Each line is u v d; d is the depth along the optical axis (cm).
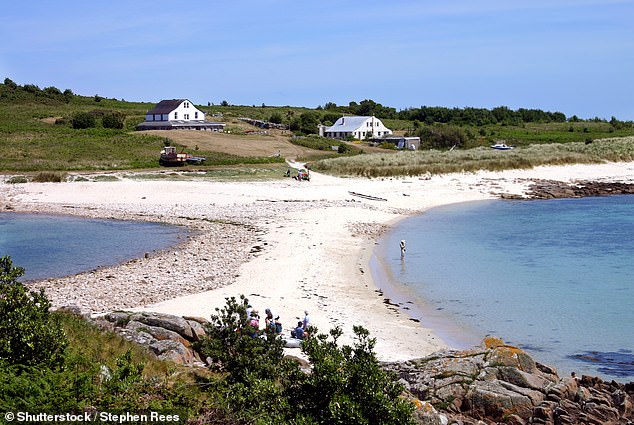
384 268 3516
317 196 6353
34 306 1488
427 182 7581
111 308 2600
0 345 1399
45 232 4653
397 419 1184
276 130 14300
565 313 2667
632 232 4644
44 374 1394
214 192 6400
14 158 8462
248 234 4409
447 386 1681
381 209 5834
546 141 13875
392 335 2373
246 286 3003
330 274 3312
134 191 6425
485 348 1848
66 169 7719
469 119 18400
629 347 2256
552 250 4016
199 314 2472
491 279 3269
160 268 3406
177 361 1752
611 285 3114
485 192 7119
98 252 3903
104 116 12650
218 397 1423
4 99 15625
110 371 1511
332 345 1317
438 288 3094
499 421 1602
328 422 1190
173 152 8356
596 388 1794
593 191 7338
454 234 4650
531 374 1731
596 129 16275
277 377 1520
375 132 14975
